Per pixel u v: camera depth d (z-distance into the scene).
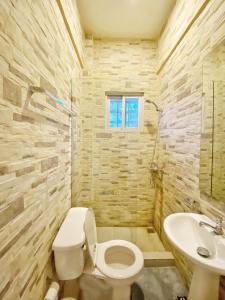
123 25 1.99
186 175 1.41
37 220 0.78
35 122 0.76
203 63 1.16
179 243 0.89
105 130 2.28
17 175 0.61
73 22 1.46
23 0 0.64
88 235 1.16
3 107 0.53
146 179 2.30
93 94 2.23
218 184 1.03
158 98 2.23
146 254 1.68
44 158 0.87
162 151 2.05
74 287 1.12
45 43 0.87
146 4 1.69
